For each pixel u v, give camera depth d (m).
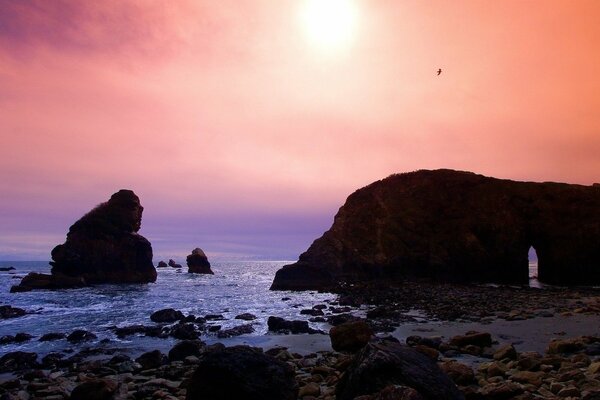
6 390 10.37
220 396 7.32
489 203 46.91
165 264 136.62
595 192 45.47
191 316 23.20
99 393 9.20
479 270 44.41
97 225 62.06
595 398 7.65
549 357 10.96
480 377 9.79
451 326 18.41
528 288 38.16
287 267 45.47
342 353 13.57
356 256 47.72
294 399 7.70
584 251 42.78
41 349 16.39
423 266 45.97
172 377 11.30
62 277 51.97
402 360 7.38
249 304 30.78
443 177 50.50
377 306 27.58
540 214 45.53
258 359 7.80
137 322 23.00
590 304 23.77
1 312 26.14
